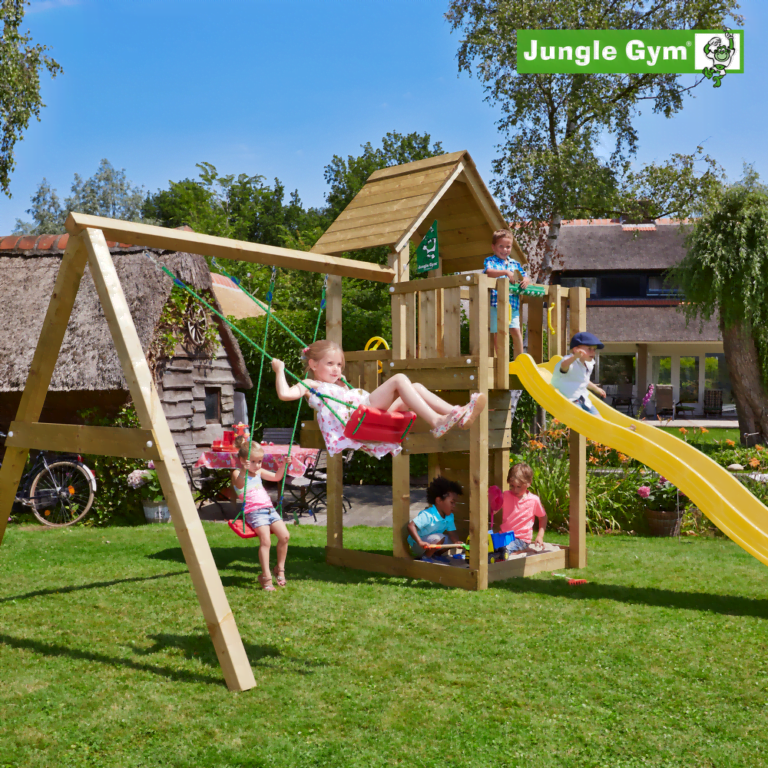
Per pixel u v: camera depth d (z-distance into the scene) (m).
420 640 5.01
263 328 15.98
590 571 7.35
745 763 3.27
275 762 3.29
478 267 8.77
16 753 3.40
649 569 7.41
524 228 17.25
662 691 4.09
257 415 16.06
